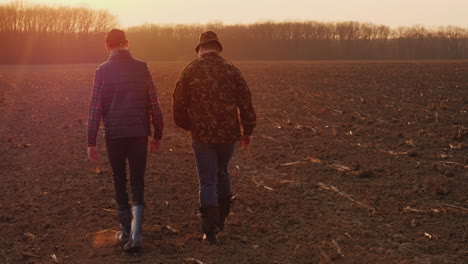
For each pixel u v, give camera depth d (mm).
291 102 12062
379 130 8109
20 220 4426
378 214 4590
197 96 3783
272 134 8141
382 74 22656
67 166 6176
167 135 8188
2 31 67500
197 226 4395
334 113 10133
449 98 12102
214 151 3889
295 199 5062
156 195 5180
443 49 93188
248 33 91375
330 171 5941
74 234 4164
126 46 3947
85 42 73438
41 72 28172
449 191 5074
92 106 3770
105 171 5961
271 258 3713
